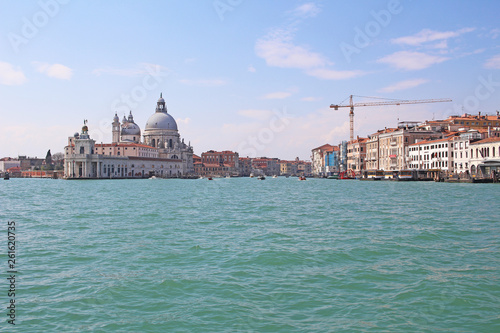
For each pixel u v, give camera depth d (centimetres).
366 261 2616
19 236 3509
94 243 3200
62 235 3553
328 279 2256
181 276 2316
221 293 2052
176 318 1773
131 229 3862
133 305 1914
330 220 4425
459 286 2133
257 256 2730
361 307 1878
